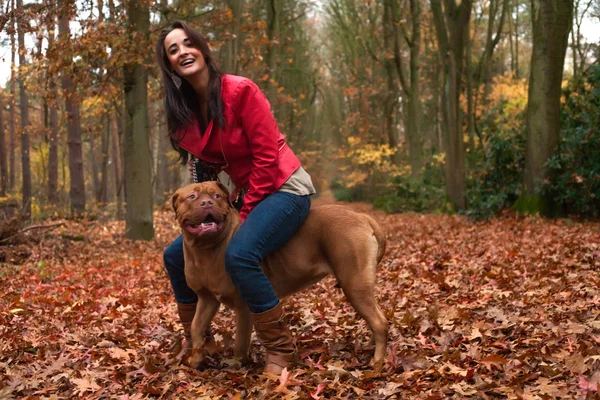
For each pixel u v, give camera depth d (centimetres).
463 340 411
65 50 1234
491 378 336
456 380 335
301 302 609
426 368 355
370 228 371
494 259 818
